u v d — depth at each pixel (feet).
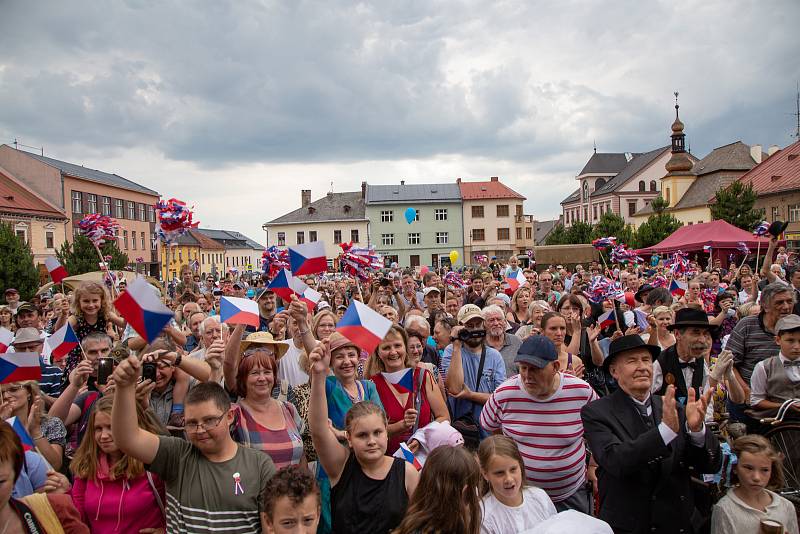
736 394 16.34
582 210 312.09
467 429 17.46
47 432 13.85
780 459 12.36
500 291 38.40
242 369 13.16
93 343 16.31
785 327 15.71
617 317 21.94
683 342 15.67
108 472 11.48
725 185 185.06
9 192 135.54
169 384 15.33
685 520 11.33
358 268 29.25
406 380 15.74
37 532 9.44
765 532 11.59
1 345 17.17
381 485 11.53
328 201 246.06
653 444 10.66
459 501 10.27
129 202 180.86
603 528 10.82
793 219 132.26
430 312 31.22
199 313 23.88
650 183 266.16
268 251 26.08
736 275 44.01
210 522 10.34
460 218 237.66
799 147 145.89
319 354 11.49
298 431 13.67
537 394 13.98
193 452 10.82
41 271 93.04
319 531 12.02
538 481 13.97
